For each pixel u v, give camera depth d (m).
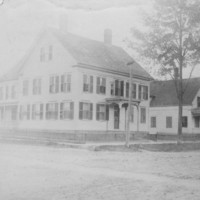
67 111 27.73
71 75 27.62
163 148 21.42
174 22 17.69
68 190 9.02
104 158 16.09
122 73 30.77
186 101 36.69
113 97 30.52
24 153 17.44
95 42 31.88
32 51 30.33
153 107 39.38
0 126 30.30
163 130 38.28
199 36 17.89
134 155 17.70
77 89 27.22
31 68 30.47
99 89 29.23
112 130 30.11
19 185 9.57
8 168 12.55
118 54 32.91
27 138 24.94
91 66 28.09
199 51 18.30
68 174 11.46
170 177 11.05
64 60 28.12
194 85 37.59
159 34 18.59
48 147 21.17
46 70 29.33
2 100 32.09
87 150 19.75
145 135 30.94
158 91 40.34
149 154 18.41
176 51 18.84
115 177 10.98
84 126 27.80
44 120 29.09
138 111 31.27
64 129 27.80
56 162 14.53
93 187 9.45
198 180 10.55
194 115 35.88
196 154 18.64
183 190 9.11
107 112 29.88
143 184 9.88
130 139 28.58
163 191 8.95
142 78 32.62
